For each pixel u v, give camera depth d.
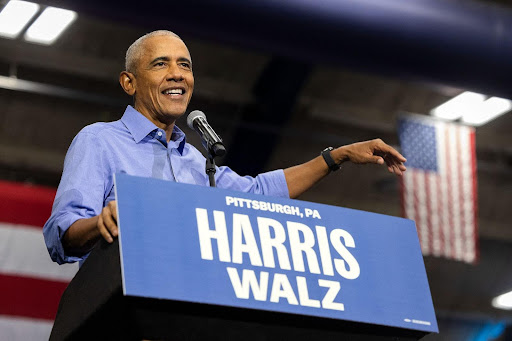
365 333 3.29
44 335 9.52
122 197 2.97
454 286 25.27
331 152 4.87
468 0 11.82
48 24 16.22
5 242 9.91
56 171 19.50
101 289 3.00
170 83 4.44
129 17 10.01
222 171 4.77
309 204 3.31
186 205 3.05
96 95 18.20
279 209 3.22
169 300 2.87
